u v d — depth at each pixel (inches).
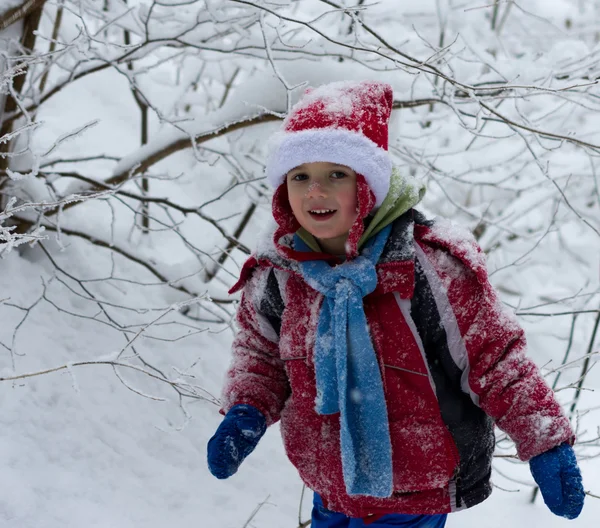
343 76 130.6
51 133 188.7
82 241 152.9
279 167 65.1
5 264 132.0
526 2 219.0
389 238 63.9
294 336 66.6
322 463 67.3
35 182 139.8
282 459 120.0
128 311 140.7
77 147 187.2
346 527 70.9
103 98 211.6
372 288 62.7
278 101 131.2
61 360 119.2
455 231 64.4
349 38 132.7
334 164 63.8
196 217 187.0
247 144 171.2
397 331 63.3
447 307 62.8
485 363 62.6
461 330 62.8
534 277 234.1
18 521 88.3
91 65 139.9
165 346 136.6
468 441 65.2
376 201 64.6
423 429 63.9
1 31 129.3
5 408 104.1
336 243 66.8
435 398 63.7
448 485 65.3
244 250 134.0
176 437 116.0
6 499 89.7
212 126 134.9
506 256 220.2
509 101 164.7
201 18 130.0
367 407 63.1
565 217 221.0
